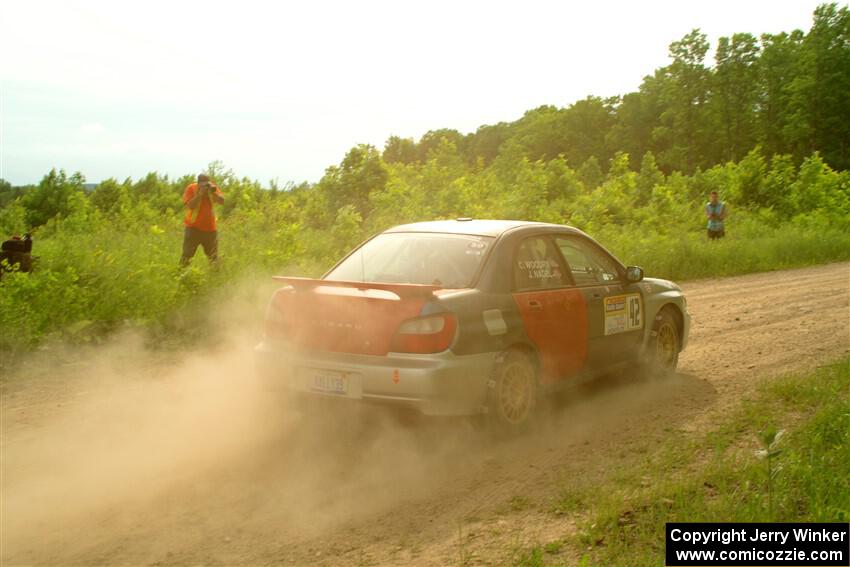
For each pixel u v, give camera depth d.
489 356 5.06
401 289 4.69
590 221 20.12
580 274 6.22
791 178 33.50
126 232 15.66
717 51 105.75
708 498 4.25
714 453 5.09
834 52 90.38
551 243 6.04
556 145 136.12
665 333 7.26
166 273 9.63
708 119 106.19
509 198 20.75
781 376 7.22
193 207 10.87
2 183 20.81
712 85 105.94
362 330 4.88
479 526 3.96
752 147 103.69
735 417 5.84
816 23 92.06
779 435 3.96
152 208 21.47
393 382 4.73
